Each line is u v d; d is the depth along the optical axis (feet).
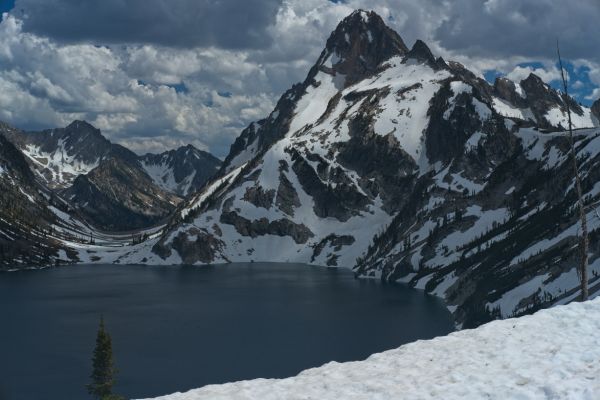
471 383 69.87
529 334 85.10
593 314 90.48
